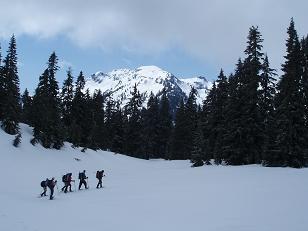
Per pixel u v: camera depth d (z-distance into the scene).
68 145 62.25
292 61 42.88
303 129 40.50
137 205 21.05
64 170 47.38
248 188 24.30
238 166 43.56
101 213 18.95
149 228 15.34
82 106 72.19
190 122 84.38
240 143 46.78
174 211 18.69
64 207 20.92
